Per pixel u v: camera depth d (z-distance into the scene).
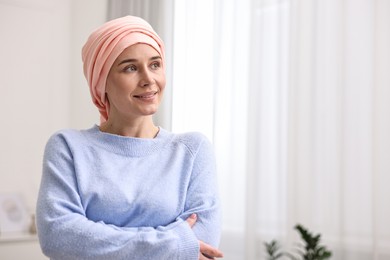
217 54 4.00
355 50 3.35
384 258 3.20
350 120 3.36
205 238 1.65
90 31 4.68
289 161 3.65
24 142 4.45
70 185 1.64
